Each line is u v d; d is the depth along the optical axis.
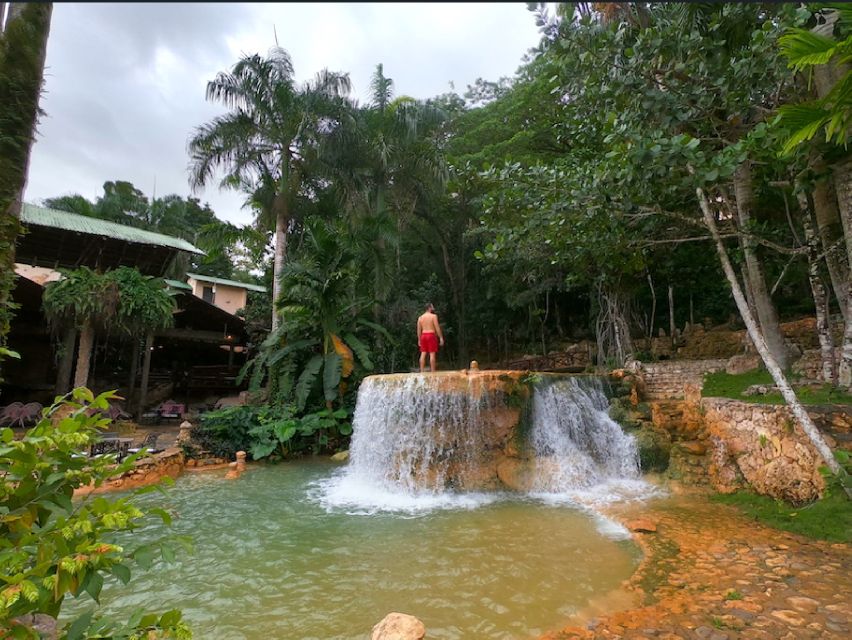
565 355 20.33
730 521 6.18
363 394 10.62
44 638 2.07
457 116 22.17
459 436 9.01
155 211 34.59
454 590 4.46
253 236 17.52
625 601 4.10
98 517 1.90
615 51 6.93
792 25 5.38
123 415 13.94
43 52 3.93
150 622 1.88
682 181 6.65
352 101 17.39
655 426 9.51
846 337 7.93
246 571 5.02
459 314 23.06
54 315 12.74
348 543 5.86
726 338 16.03
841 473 5.59
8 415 10.62
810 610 3.67
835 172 6.84
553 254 10.11
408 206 20.39
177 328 19.69
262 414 12.87
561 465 8.70
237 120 15.94
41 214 15.38
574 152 10.58
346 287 15.59
